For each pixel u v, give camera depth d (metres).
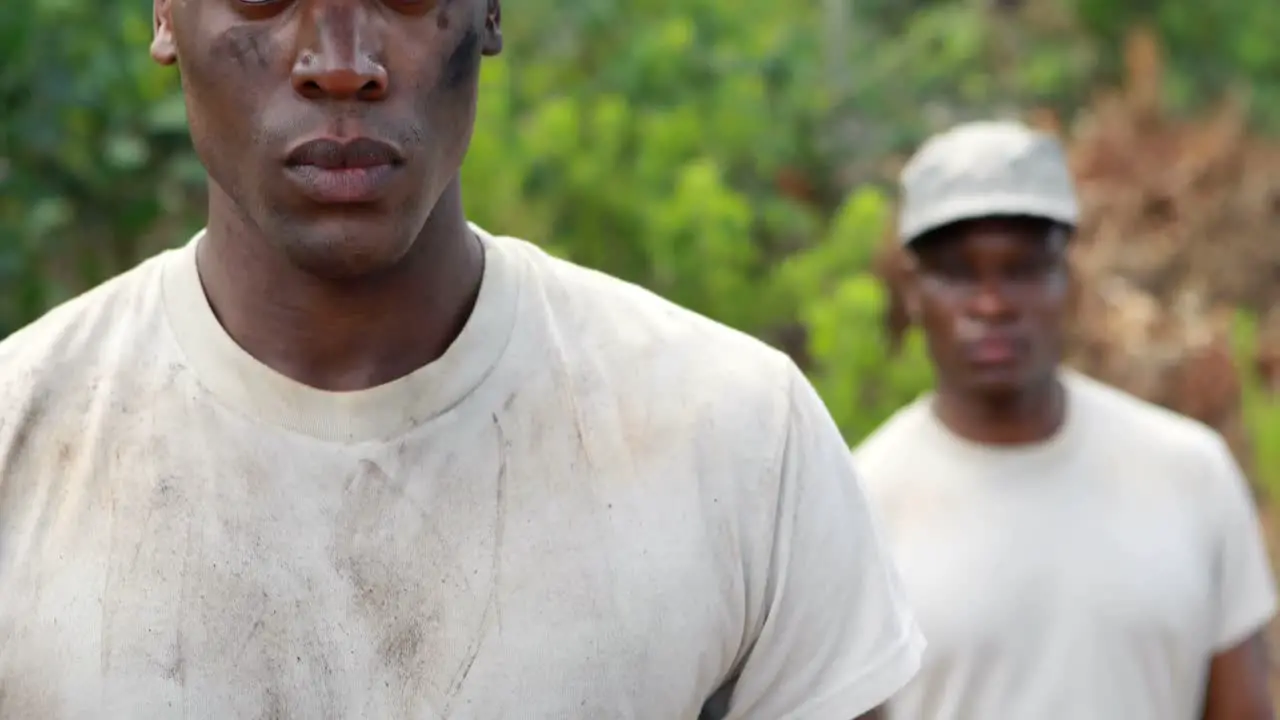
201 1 1.82
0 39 4.09
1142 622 3.33
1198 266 7.55
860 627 2.09
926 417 3.55
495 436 1.98
